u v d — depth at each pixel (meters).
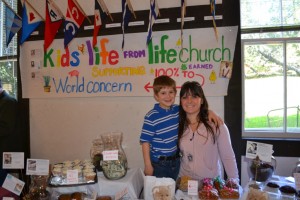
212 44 1.90
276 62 1.93
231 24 1.87
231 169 1.47
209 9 1.90
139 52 2.02
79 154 2.21
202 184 1.40
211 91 1.91
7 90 2.41
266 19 1.92
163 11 1.96
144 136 1.53
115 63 2.07
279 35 1.91
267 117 1.96
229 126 1.90
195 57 1.93
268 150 1.38
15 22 1.91
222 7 1.88
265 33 1.93
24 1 1.96
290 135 1.90
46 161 1.48
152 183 1.33
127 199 1.50
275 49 1.93
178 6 1.94
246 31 1.95
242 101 1.96
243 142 1.89
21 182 1.53
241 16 1.95
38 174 1.48
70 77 2.16
